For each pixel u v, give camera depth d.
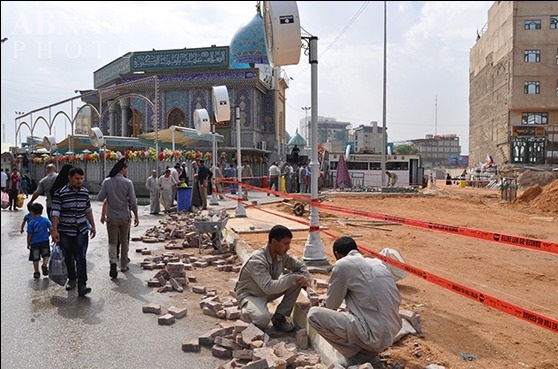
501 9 53.00
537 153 44.03
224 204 19.52
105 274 7.86
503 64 52.09
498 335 4.74
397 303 4.15
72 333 5.10
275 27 7.27
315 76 7.76
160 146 31.78
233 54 41.31
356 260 4.21
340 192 26.91
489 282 6.88
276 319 5.24
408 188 27.66
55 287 7.08
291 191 29.09
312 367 4.05
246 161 35.28
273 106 39.59
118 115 43.53
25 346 4.74
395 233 11.88
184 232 11.44
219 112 16.00
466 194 30.67
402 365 4.06
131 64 38.94
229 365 4.05
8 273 8.04
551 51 48.41
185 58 37.88
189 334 5.07
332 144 81.31
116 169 7.79
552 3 48.28
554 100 48.28
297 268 5.52
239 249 9.08
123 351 4.62
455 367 3.98
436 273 7.44
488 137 57.84
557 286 6.67
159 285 7.09
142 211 18.66
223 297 6.30
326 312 4.10
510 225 14.02
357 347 4.09
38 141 43.00
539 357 4.20
